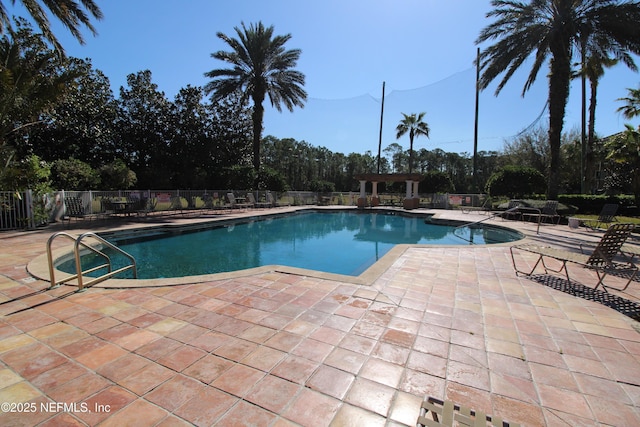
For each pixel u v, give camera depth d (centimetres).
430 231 1212
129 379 219
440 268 519
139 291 397
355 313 335
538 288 423
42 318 318
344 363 242
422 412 152
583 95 1859
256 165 2019
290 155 4947
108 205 1187
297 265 712
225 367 235
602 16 1124
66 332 288
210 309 342
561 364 244
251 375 225
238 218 1328
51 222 1036
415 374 229
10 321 311
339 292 398
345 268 689
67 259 641
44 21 985
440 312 340
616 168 2108
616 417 188
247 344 268
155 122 2009
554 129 1284
